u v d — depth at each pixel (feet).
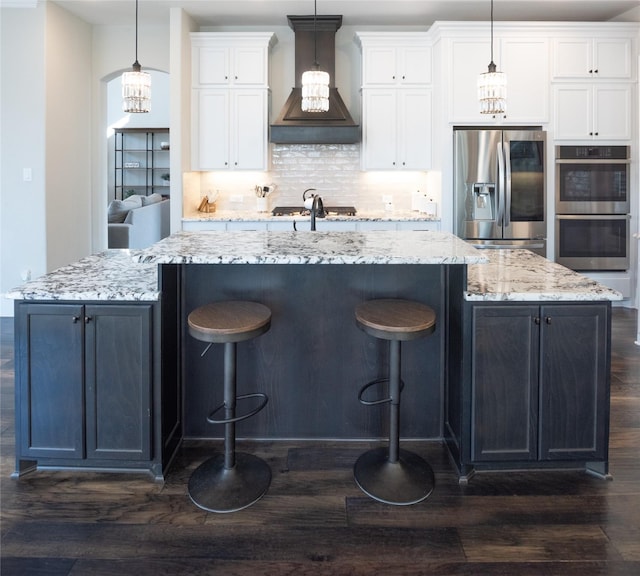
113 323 6.89
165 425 7.35
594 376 7.02
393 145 17.35
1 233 15.98
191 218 16.48
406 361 8.36
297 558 5.69
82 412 7.00
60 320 6.89
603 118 16.51
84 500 6.74
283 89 18.51
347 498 6.82
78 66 17.57
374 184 18.90
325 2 16.03
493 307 6.89
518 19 17.48
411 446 8.26
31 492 6.91
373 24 18.04
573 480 7.23
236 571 5.49
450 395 7.96
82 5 16.25
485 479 7.27
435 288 8.23
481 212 16.31
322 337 8.30
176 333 7.97
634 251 17.02
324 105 12.26
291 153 18.80
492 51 14.90
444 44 16.19
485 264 9.12
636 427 8.77
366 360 8.34
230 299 8.23
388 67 17.16
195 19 17.48
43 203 15.87
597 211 16.72
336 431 8.46
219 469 7.25
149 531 6.14
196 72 17.13
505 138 16.05
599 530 6.16
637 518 6.39
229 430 7.12
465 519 6.38
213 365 8.41
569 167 16.56
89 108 18.44
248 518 6.40
